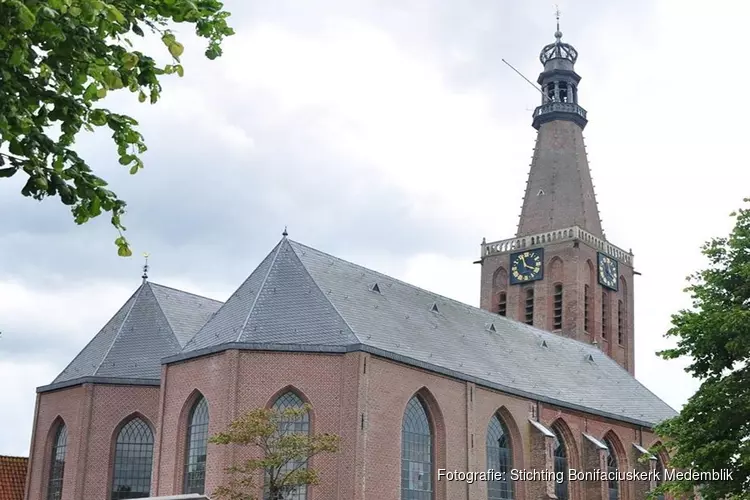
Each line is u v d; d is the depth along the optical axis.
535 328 74.75
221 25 14.55
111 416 53.28
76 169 13.05
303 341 48.16
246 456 45.31
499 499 56.00
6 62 12.07
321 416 46.34
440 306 62.84
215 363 47.72
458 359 56.81
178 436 48.75
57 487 54.44
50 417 55.47
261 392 46.53
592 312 84.31
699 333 37.88
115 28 12.92
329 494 45.38
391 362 48.84
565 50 94.62
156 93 13.86
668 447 38.69
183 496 20.14
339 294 52.34
